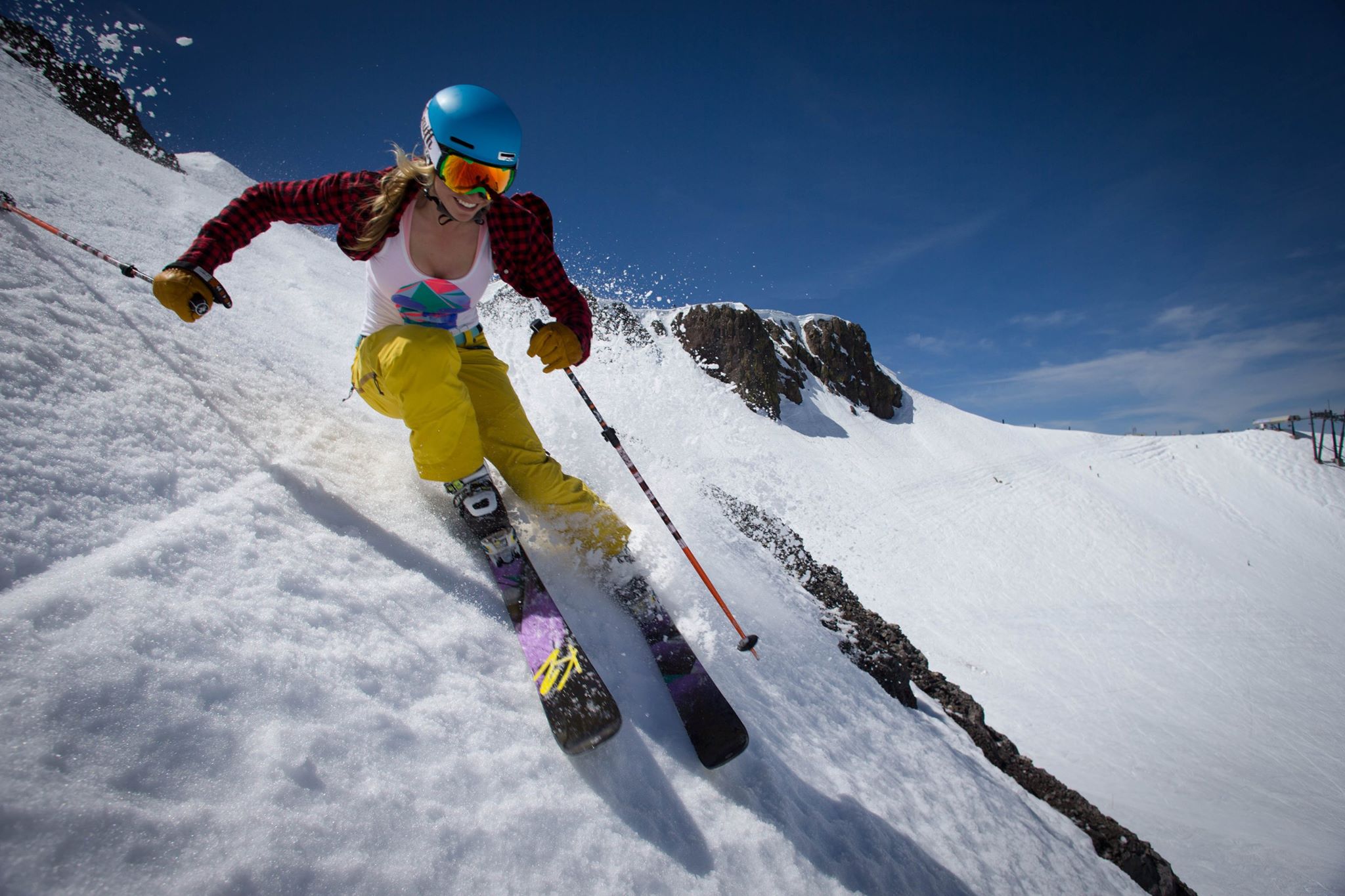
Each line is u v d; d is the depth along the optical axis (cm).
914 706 449
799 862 177
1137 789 1767
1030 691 2433
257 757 116
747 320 5462
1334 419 6194
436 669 163
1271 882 1154
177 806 102
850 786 237
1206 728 2258
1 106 600
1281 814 1689
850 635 444
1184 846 1288
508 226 215
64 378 183
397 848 117
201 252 195
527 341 425
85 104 1163
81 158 548
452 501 238
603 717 165
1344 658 2869
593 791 158
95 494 154
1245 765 2017
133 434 180
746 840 172
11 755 94
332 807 116
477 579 207
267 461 210
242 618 142
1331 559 4450
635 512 296
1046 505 4528
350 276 711
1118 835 459
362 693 142
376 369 200
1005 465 5556
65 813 91
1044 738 2102
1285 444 5962
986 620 2998
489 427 235
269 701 128
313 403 279
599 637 211
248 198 201
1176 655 2811
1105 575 3644
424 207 195
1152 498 5256
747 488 1416
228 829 103
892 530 3856
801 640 349
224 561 155
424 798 129
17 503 138
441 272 205
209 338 272
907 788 277
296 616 151
